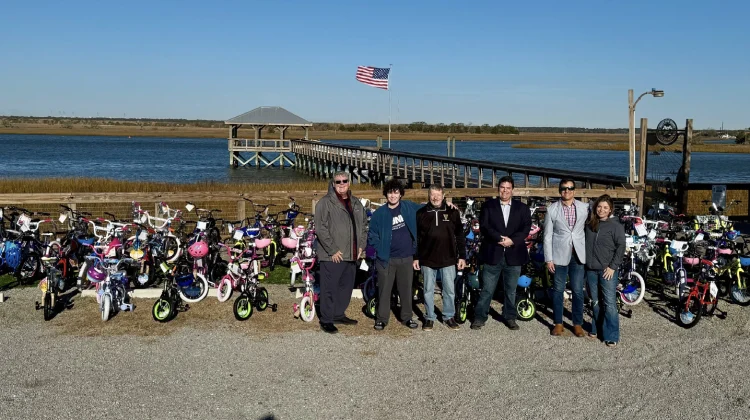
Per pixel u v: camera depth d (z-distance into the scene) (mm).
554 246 6926
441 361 6148
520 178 31172
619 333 6883
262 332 6914
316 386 5523
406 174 27281
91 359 6066
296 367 5945
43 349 6312
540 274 8523
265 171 50469
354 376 5750
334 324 7168
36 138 135250
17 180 23562
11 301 7980
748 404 5250
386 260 6945
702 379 5762
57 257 8414
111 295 7309
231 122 52438
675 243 7867
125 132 199500
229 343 6559
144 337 6703
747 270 8539
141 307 7766
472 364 6078
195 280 7922
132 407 5062
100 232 12156
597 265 6676
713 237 8703
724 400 5320
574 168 53688
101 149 88625
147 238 9102
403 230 7020
